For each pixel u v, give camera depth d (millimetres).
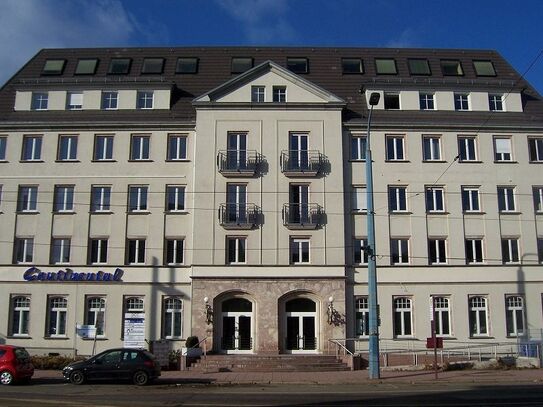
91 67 40219
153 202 36031
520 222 36344
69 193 36438
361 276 35156
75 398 18562
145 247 35562
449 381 23969
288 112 36625
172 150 36938
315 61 42000
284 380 25312
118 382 24234
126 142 36781
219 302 34594
